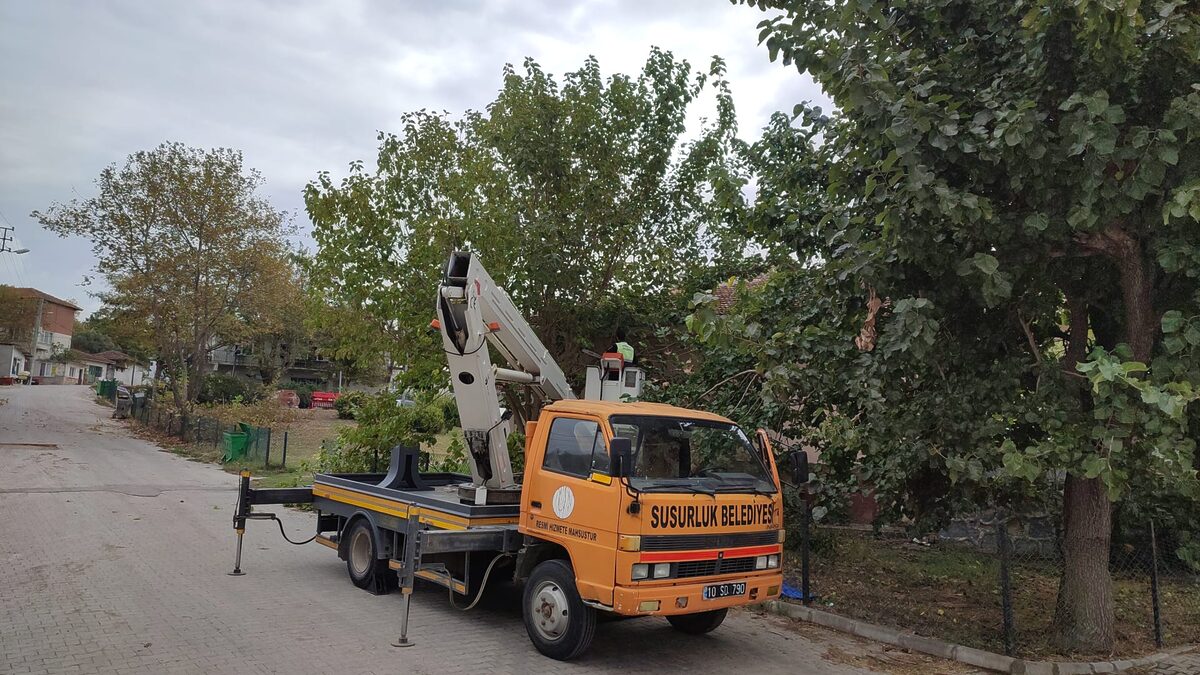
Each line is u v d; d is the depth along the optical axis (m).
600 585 5.93
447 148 12.92
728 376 10.76
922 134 5.84
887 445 7.05
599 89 12.96
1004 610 7.02
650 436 6.49
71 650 5.90
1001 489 7.72
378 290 12.33
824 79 6.25
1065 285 7.25
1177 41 5.61
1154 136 5.38
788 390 7.45
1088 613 7.18
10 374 71.06
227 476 18.47
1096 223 5.74
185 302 28.69
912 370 7.14
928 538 12.48
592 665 6.31
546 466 6.74
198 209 28.28
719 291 12.56
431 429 13.77
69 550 9.47
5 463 17.89
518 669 6.08
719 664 6.58
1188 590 9.63
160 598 7.55
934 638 7.40
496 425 7.95
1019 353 7.40
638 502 5.86
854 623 7.90
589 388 8.74
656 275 13.38
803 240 8.89
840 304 8.08
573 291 12.67
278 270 29.83
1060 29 5.79
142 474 17.75
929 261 6.49
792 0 6.27
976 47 6.80
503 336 8.29
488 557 7.43
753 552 6.57
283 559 9.82
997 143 5.66
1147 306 6.47
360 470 13.74
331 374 58.25
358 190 12.26
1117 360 5.23
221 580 8.47
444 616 7.55
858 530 13.20
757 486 6.85
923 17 6.96
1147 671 6.75
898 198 5.92
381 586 8.30
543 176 12.49
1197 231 5.76
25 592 7.51
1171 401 4.73
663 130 13.09
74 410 40.00
